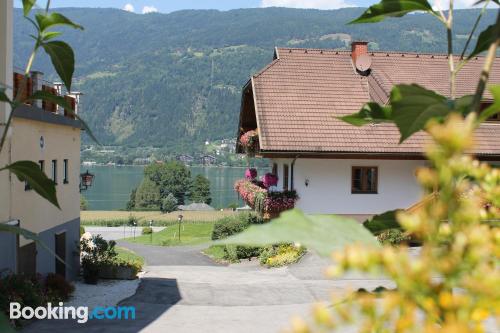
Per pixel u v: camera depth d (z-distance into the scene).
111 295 15.73
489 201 1.17
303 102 22.59
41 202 15.52
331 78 23.94
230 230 30.48
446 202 1.03
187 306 13.95
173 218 71.50
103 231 59.62
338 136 21.31
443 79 24.20
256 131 22.75
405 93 1.50
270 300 14.53
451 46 1.91
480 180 1.15
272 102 22.47
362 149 20.89
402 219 1.04
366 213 21.39
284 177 22.88
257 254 26.44
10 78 11.21
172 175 97.50
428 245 0.99
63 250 17.72
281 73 23.80
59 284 14.81
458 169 1.02
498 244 0.94
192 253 33.25
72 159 18.81
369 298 0.95
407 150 20.92
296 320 0.90
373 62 25.05
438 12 1.93
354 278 16.70
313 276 18.38
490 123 22.08
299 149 20.72
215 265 26.44
